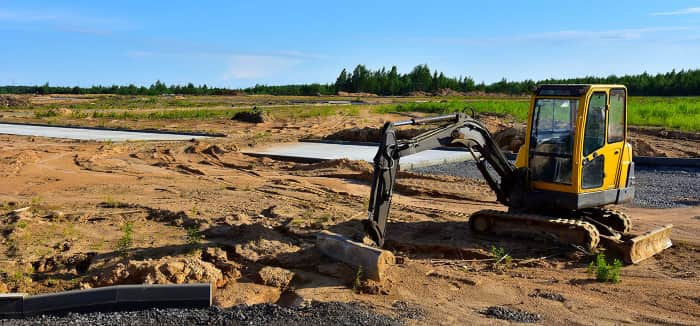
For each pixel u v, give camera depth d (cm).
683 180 1689
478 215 1061
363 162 1909
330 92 11806
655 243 986
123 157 2177
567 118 987
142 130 3184
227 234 1048
